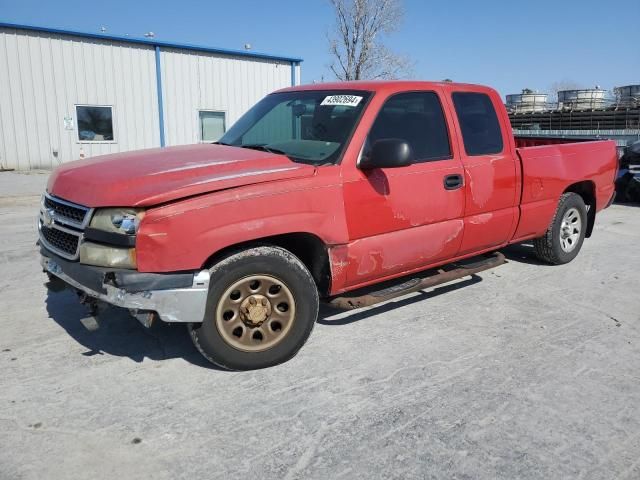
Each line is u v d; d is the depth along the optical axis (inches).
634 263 257.0
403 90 172.1
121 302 126.6
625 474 106.5
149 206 124.4
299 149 162.4
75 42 653.9
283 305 146.3
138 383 138.0
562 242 244.8
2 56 618.5
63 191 141.9
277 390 135.6
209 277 131.5
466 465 108.5
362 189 155.4
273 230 138.7
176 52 721.6
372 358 153.9
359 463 108.7
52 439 114.4
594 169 247.0
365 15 1291.8
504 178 198.4
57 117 659.4
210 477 104.0
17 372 142.8
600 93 840.3
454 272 188.2
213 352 139.1
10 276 226.1
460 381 141.7
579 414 127.1
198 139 761.0
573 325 180.4
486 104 198.5
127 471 105.2
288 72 824.3
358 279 163.0
